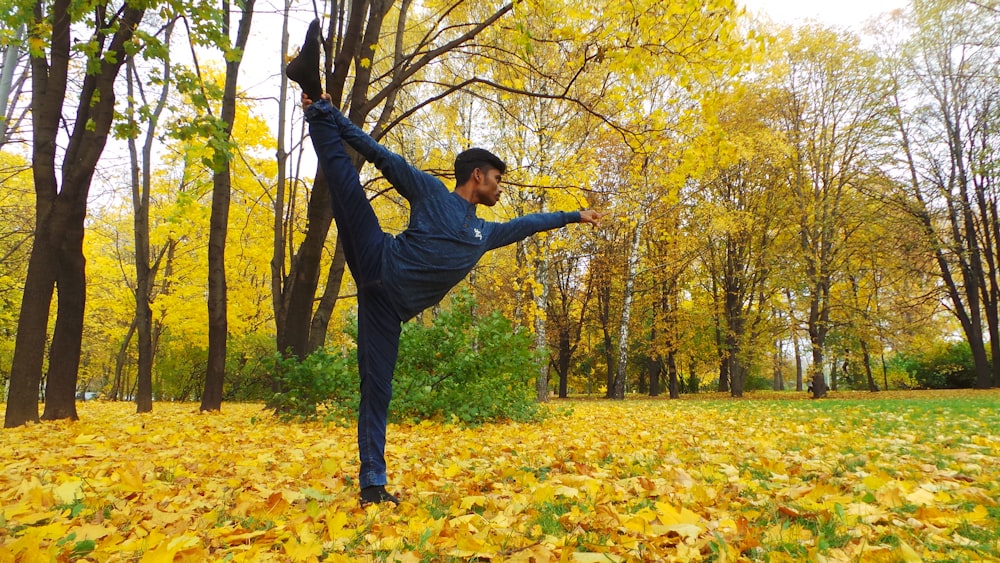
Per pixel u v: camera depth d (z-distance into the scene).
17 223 18.03
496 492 2.87
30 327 6.89
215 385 9.79
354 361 7.42
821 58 18.84
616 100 7.35
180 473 3.38
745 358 21.14
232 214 15.43
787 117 19.70
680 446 4.68
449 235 2.44
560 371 26.64
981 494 2.57
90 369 28.47
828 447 4.45
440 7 9.48
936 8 18.77
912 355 24.84
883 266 21.17
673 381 22.55
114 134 7.06
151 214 16.97
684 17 6.14
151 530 2.15
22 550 1.73
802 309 20.17
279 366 7.64
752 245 21.62
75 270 7.40
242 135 12.70
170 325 16.78
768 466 3.50
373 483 2.52
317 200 7.90
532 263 14.48
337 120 2.42
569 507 2.56
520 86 8.05
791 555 1.83
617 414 9.32
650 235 22.00
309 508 2.33
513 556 1.76
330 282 8.81
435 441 5.18
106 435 5.53
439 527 2.10
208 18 5.67
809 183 19.92
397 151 14.79
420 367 7.45
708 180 19.25
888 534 2.03
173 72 6.10
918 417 7.69
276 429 6.18
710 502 2.57
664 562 1.75
